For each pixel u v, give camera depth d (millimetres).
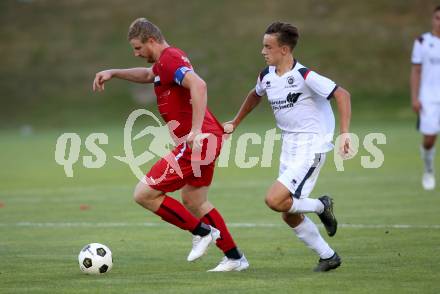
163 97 28109
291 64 27750
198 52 159000
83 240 35969
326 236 35594
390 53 155000
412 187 54094
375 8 167500
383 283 25141
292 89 27500
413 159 74250
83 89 156625
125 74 30234
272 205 26672
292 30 27531
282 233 37156
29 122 146750
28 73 162875
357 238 34812
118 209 47000
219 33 164375
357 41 158125
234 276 26953
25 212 46156
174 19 170000
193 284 25516
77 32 172500
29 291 24781
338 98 26641
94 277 27109
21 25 177000
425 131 51938
